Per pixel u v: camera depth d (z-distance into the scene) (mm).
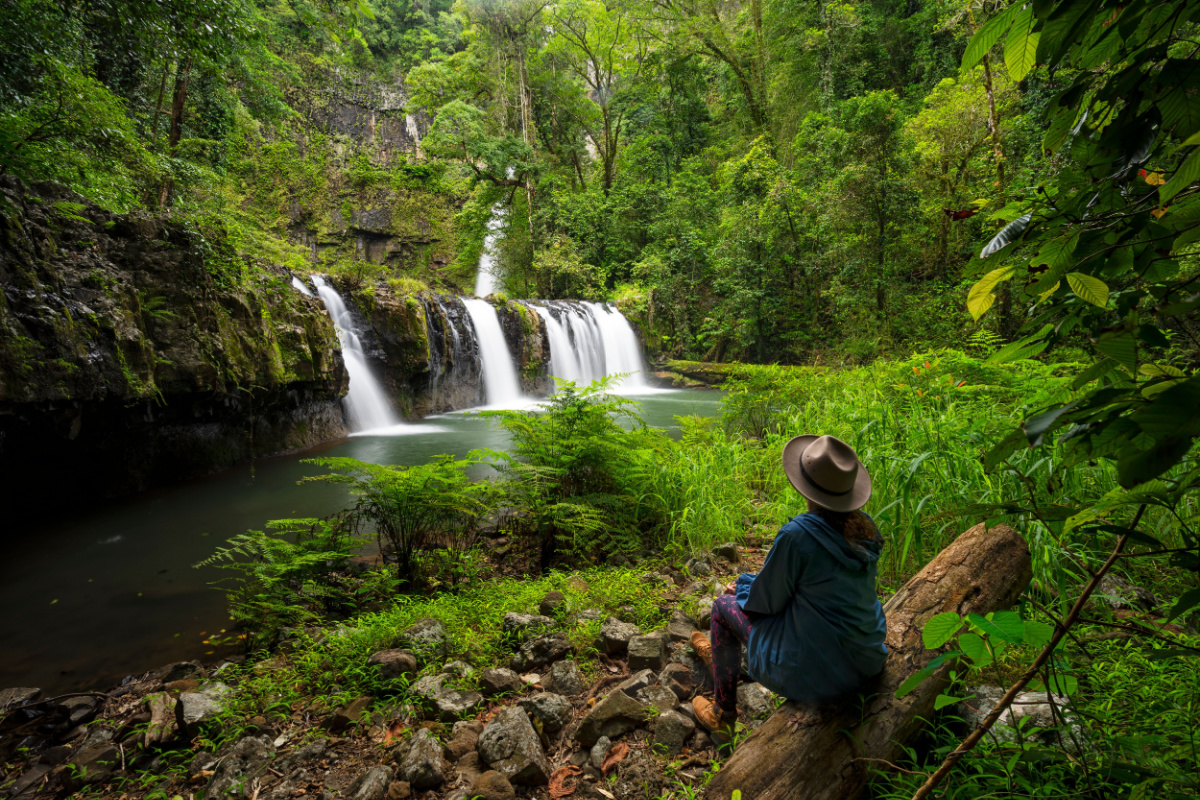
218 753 2387
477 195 25844
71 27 6594
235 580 4613
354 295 13367
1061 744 1591
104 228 6836
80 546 5371
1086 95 1003
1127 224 936
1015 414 3949
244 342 8398
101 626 3912
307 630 3539
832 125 17156
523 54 27797
